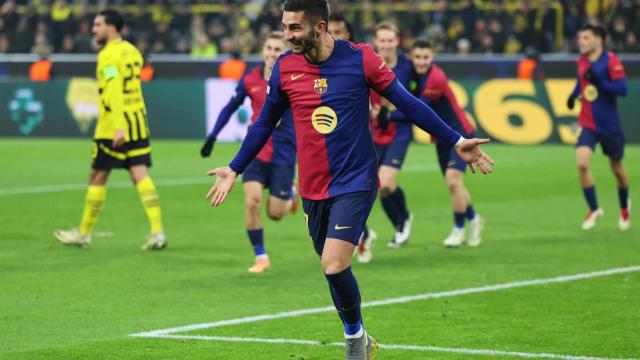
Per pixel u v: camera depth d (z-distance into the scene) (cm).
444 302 1415
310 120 1023
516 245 1931
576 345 1170
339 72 1016
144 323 1291
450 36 4684
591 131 2092
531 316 1324
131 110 1856
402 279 1595
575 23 4575
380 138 1884
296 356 1126
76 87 4325
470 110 3984
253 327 1268
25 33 5103
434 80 1852
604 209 2431
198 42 4866
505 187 2830
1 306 1391
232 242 1972
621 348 1155
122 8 5156
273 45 1662
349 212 1012
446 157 1911
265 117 1056
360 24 4819
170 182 2955
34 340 1202
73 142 4166
